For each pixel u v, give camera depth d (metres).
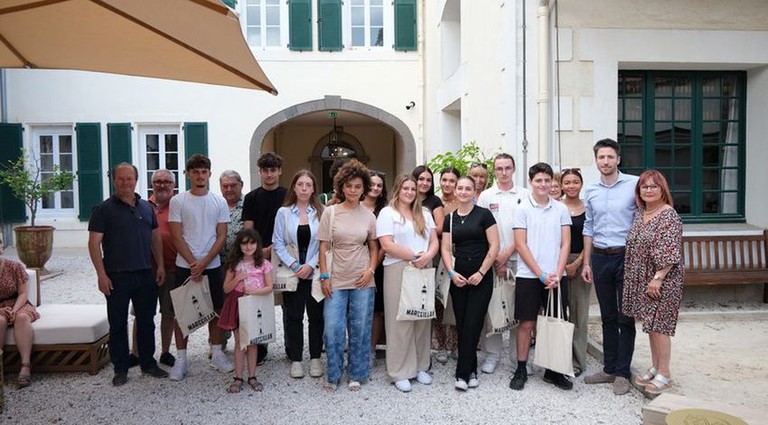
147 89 12.43
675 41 6.45
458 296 4.53
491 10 7.40
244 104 12.64
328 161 17.12
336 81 12.91
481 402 4.25
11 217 12.29
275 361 5.27
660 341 4.18
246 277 4.45
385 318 4.59
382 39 13.12
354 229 4.43
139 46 3.88
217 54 3.50
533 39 6.48
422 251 4.46
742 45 6.50
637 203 4.29
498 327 4.53
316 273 4.64
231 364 5.09
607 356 4.54
